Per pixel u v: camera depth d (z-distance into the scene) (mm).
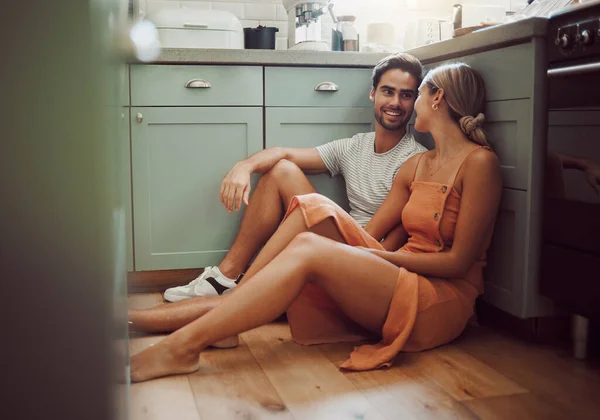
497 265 2117
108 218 375
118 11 398
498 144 2076
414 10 3441
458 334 2016
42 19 354
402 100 2328
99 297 375
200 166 2598
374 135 2492
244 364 1840
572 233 1828
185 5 3215
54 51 356
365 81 2691
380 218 2225
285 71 2617
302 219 1990
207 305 2008
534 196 1944
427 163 2127
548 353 1953
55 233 364
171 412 1499
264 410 1521
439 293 1911
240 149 2625
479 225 1922
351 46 2980
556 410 1538
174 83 2529
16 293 362
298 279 1770
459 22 2775
